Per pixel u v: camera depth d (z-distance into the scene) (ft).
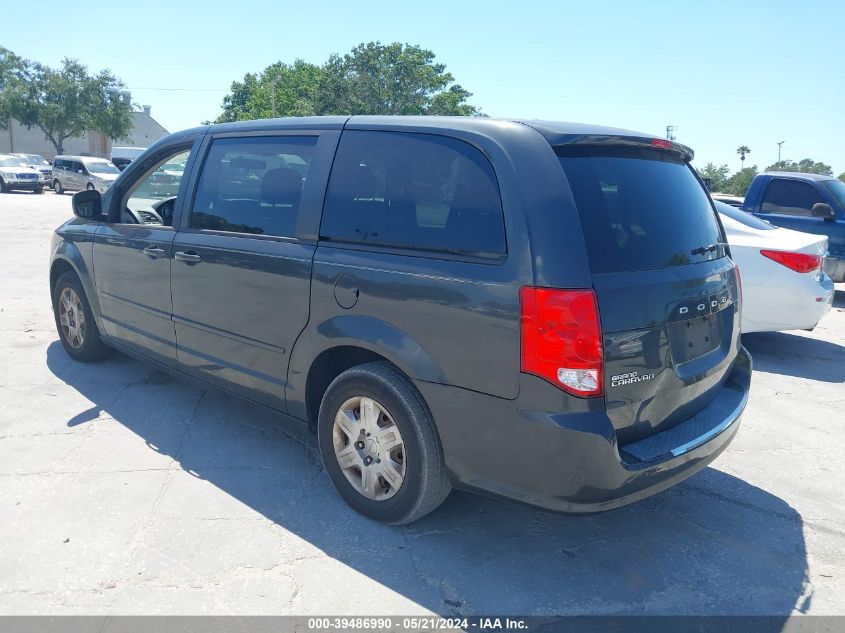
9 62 173.37
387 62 188.34
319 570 9.93
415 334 9.98
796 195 33.27
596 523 11.58
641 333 9.31
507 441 9.22
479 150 9.77
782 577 10.28
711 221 11.94
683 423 10.43
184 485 12.17
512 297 8.96
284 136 12.53
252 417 15.26
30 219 58.54
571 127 10.13
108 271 16.08
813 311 20.88
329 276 11.01
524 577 10.00
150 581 9.51
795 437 15.80
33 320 22.94
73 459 12.97
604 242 9.27
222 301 12.98
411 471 10.34
